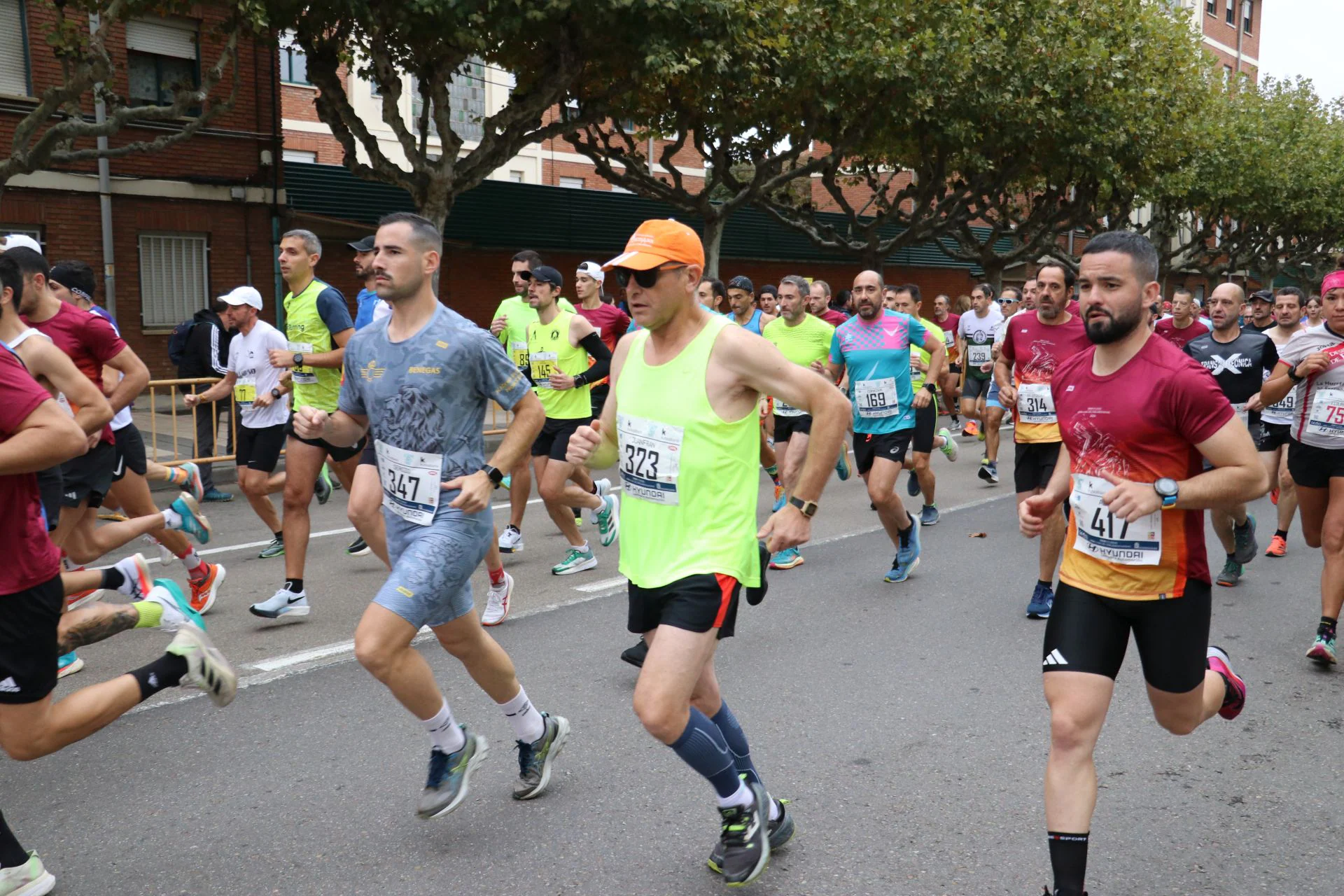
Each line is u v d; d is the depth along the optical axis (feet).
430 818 12.02
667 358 10.34
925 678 17.19
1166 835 11.98
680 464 10.09
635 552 10.41
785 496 26.18
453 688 16.39
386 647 10.92
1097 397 10.20
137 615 12.00
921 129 63.82
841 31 54.34
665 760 13.78
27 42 49.90
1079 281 10.07
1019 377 20.79
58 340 16.89
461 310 70.54
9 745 10.13
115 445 19.03
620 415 10.53
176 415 33.76
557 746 12.73
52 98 34.78
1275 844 11.80
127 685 10.71
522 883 10.71
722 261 85.30
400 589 11.10
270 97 58.03
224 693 11.35
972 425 50.55
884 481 22.70
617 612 20.79
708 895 10.47
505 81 93.71
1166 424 9.84
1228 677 11.39
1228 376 25.36
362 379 12.14
